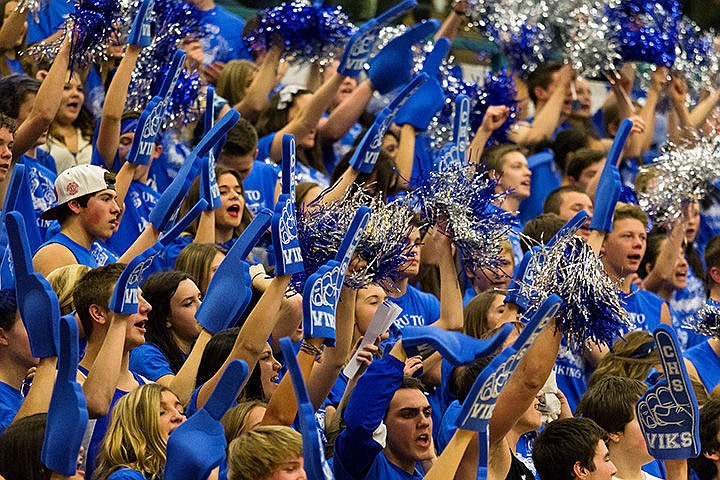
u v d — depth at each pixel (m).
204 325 10.91
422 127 16.81
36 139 14.17
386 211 11.22
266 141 18.27
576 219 11.67
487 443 8.99
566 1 20.33
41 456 8.46
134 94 15.55
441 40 16.84
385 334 12.99
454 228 11.90
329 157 19.14
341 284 9.91
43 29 18.27
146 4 14.00
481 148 18.53
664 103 21.89
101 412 10.23
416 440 10.86
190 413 10.68
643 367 14.38
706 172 19.03
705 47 21.27
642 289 18.34
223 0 22.56
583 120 22.31
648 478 12.77
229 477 9.34
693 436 11.09
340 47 18.47
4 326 10.87
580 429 11.30
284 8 18.44
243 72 18.94
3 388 10.89
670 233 19.12
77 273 12.18
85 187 13.49
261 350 10.44
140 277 10.39
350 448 10.08
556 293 10.48
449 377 13.44
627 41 20.36
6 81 14.73
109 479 9.81
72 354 8.36
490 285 15.41
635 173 21.27
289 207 10.35
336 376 10.94
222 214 14.98
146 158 13.76
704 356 16.55
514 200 18.39
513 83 19.19
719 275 19.17
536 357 10.56
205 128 14.10
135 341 11.09
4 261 12.76
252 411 10.59
